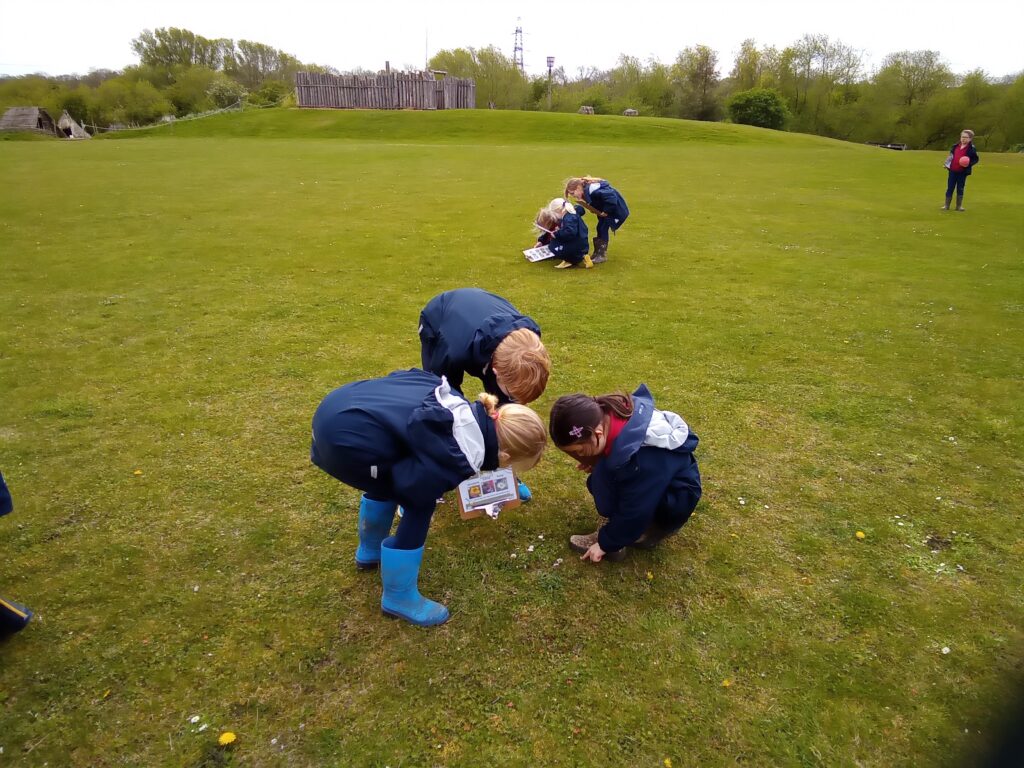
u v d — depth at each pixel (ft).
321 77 131.34
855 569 10.35
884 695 8.26
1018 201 44.27
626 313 21.71
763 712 8.05
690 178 53.62
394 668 8.64
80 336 19.54
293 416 14.94
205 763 7.43
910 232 34.68
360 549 10.20
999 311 22.04
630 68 232.73
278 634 9.13
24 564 10.32
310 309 21.97
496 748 7.63
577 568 10.39
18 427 14.34
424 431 8.00
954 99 189.37
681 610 9.57
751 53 223.71
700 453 13.50
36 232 32.63
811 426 14.58
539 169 57.77
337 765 7.43
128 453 13.41
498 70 212.43
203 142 85.46
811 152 77.46
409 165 59.82
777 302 22.98
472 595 9.83
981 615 9.45
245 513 11.60
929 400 15.75
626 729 7.85
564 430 9.20
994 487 12.38
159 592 9.82
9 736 7.68
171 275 25.76
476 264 27.66
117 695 8.22
